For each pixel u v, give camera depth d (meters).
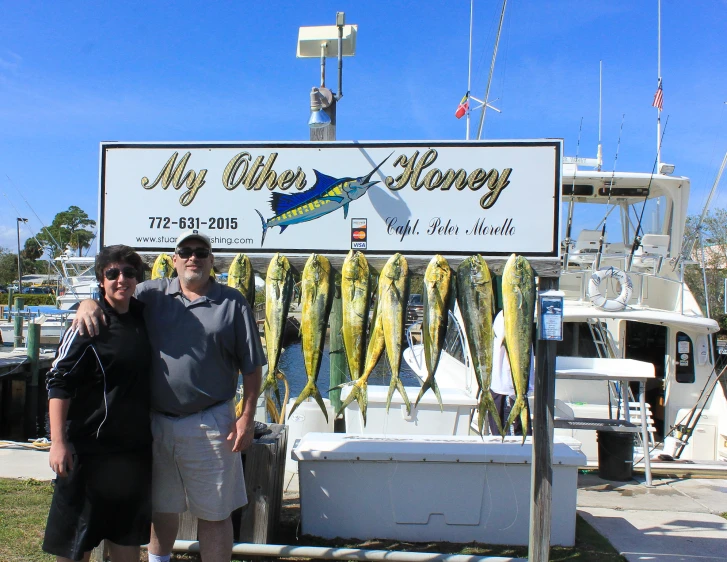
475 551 3.83
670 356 7.48
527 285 3.28
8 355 18.86
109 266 2.71
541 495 3.32
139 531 2.78
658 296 8.16
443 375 7.88
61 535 2.66
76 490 2.65
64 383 2.62
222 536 2.95
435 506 3.97
